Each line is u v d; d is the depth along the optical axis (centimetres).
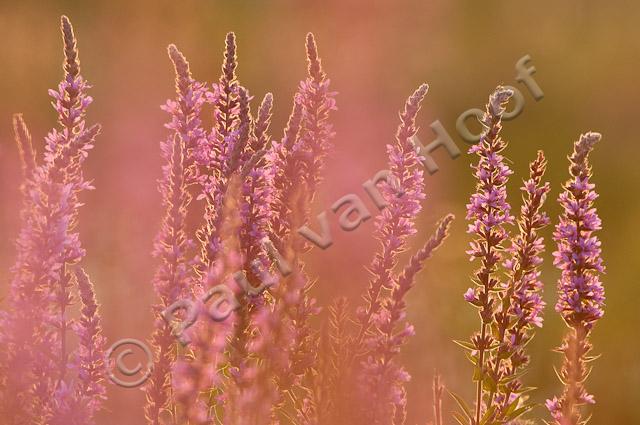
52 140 469
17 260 481
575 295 463
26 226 489
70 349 618
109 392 614
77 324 473
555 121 1639
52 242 458
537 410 802
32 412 465
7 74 1745
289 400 489
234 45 484
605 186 1420
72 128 471
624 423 855
